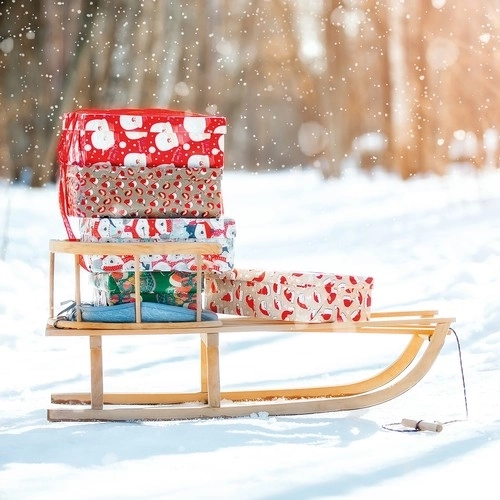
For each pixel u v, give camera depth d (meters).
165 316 6.01
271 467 4.80
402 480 4.56
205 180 6.20
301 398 6.54
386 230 16.84
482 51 22.70
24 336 9.18
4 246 13.88
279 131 49.03
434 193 21.25
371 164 29.47
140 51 22.31
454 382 6.89
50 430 5.57
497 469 4.71
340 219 18.86
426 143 25.55
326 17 27.48
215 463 4.89
